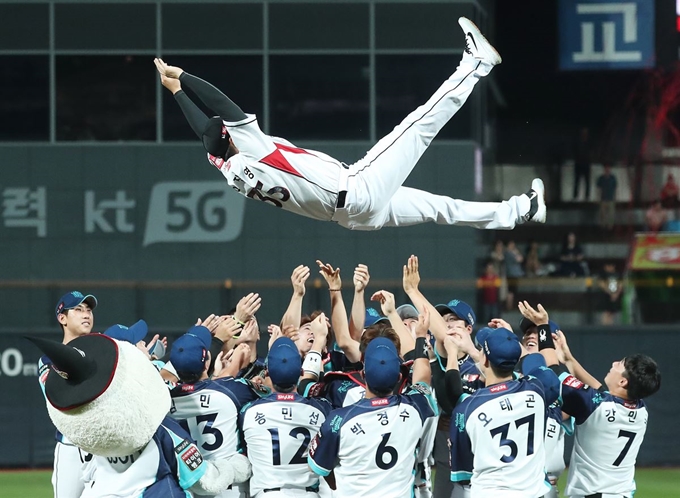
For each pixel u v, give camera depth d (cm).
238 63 6869
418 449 2312
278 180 2306
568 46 8519
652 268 6350
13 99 6812
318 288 5966
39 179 6756
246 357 2612
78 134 6800
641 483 4656
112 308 6134
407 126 2459
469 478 2258
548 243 8181
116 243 6725
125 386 2039
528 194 2631
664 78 8475
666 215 8200
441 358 2464
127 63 6844
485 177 7450
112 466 2119
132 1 6862
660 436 5300
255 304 2681
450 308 2836
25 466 5312
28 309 6112
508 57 8638
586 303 6250
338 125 6856
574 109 8600
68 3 6838
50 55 6825
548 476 2600
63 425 2034
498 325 2547
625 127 8562
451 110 2481
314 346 2627
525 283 6384
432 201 2550
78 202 6756
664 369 5353
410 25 6850
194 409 2394
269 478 2353
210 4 6869
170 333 5406
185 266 6719
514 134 8600
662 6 8406
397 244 6625
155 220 6738
